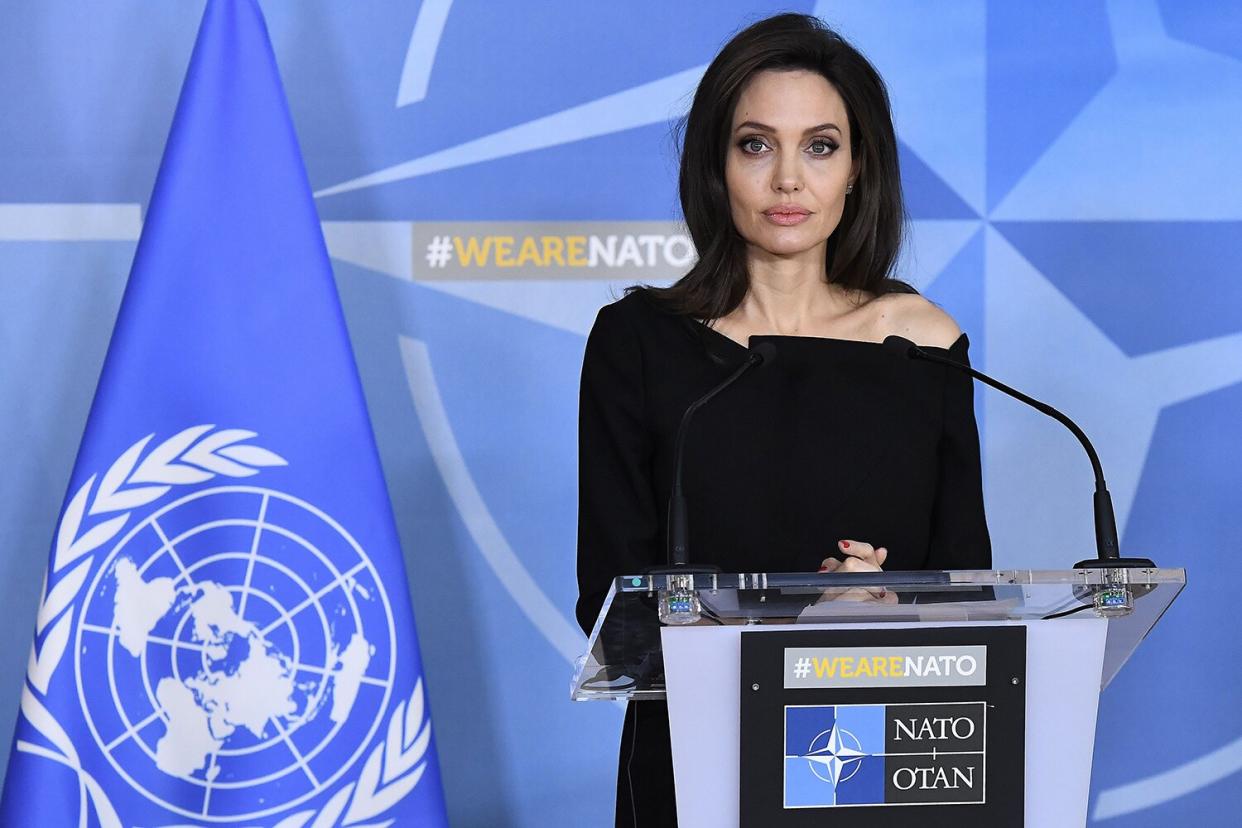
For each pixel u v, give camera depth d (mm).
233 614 4984
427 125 7523
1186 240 7613
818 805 3449
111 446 5008
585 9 7598
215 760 4918
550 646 7520
